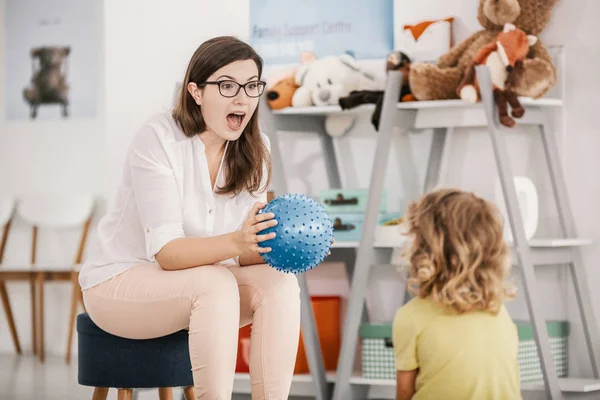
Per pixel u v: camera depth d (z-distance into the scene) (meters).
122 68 4.35
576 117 3.78
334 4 4.06
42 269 5.50
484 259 2.58
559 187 3.73
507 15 3.60
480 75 3.42
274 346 2.26
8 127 6.10
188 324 2.28
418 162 3.99
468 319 2.54
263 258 2.26
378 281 4.05
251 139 2.51
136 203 2.39
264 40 4.17
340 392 3.59
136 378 2.54
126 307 2.34
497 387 2.53
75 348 5.87
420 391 2.55
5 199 5.96
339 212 3.82
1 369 5.17
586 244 3.75
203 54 2.36
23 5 6.03
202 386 2.15
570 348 3.80
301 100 3.85
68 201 5.84
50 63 5.98
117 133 4.35
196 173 2.43
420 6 3.94
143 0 4.32
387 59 3.79
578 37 3.77
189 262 2.26
